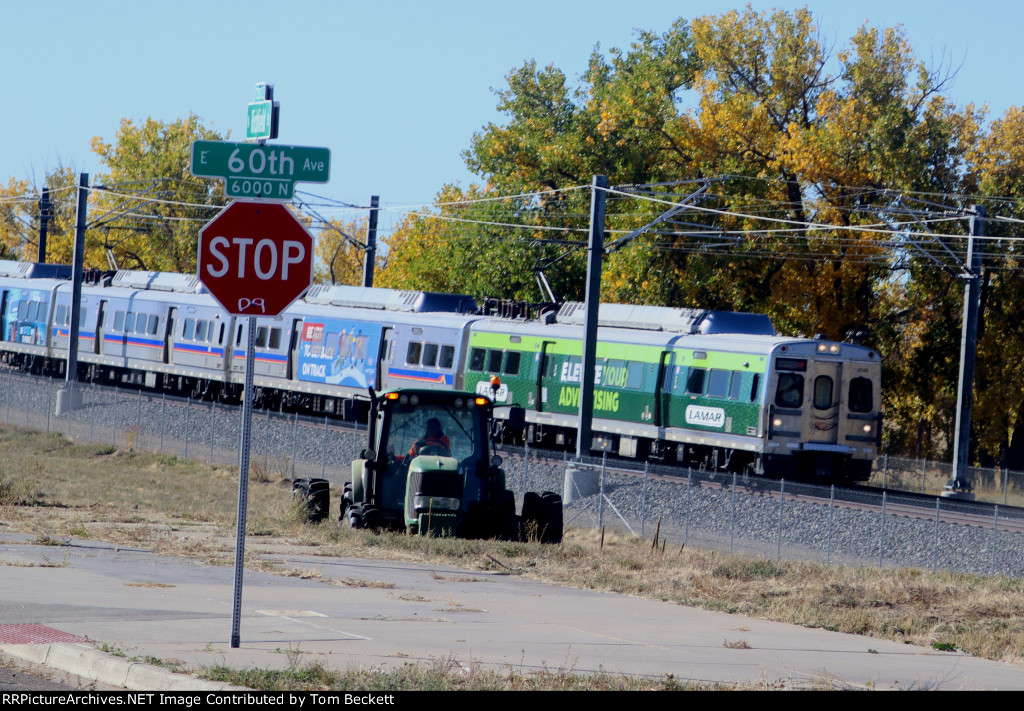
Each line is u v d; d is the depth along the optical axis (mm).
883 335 190875
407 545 76125
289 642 42250
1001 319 185875
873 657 50312
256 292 41031
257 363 190750
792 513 101750
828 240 178500
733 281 192000
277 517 90250
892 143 179250
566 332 150250
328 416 182500
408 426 81750
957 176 186875
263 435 153625
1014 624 62844
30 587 51812
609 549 87250
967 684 44094
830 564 88562
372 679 35812
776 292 187250
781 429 128125
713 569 76125
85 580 55219
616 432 143875
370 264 183625
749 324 141125
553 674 39062
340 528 82750
